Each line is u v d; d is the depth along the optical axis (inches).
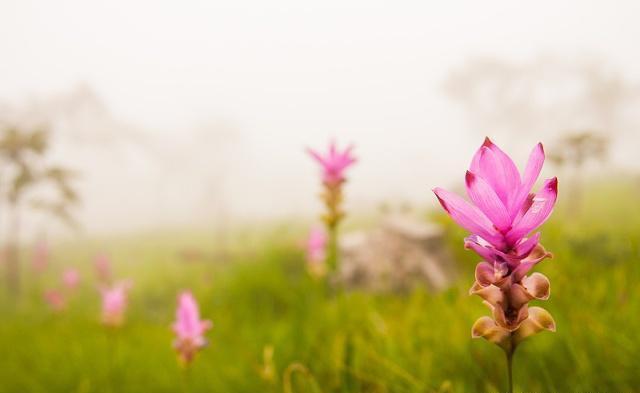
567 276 138.2
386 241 277.1
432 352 101.4
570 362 86.4
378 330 123.0
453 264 262.2
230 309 251.3
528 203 38.9
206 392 130.5
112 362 161.9
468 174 39.3
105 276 559.8
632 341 82.3
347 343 95.7
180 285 555.2
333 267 117.7
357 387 93.3
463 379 90.1
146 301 511.5
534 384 84.0
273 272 295.1
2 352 219.9
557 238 205.2
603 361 81.2
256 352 139.7
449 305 139.1
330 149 112.6
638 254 161.5
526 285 41.4
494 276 40.4
